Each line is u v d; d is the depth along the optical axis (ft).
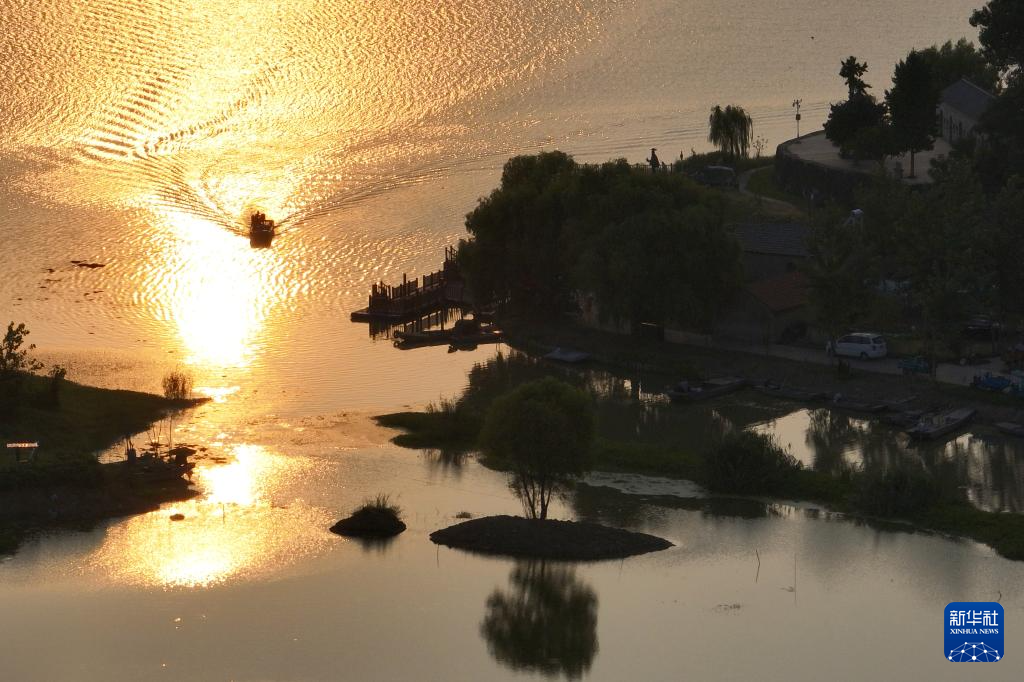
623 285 462.60
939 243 447.01
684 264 459.73
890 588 288.30
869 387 420.36
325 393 431.02
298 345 484.74
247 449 378.73
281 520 328.70
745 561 303.07
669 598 285.23
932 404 404.36
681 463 364.38
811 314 469.57
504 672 254.47
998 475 352.69
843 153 632.79
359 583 292.81
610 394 434.71
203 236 615.57
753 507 337.11
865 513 330.95
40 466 336.90
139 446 377.91
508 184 541.34
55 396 392.27
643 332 482.28
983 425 391.65
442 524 326.65
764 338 465.88
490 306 532.73
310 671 255.29
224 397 424.87
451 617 277.44
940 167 539.70
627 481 356.79
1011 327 461.37
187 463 361.30
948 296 416.26
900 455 370.32
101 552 309.01
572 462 314.96
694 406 419.54
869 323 476.54
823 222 448.24
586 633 269.03
